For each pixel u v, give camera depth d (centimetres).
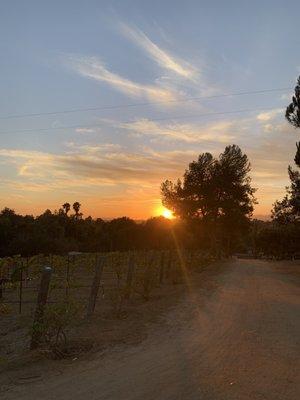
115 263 2473
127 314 1285
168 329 1093
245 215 6412
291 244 8131
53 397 603
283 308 1508
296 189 3856
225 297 1812
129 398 597
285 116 3378
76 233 10250
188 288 2123
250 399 598
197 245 6744
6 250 6694
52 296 1745
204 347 904
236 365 767
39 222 7919
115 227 10344
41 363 777
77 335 985
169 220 7081
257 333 1056
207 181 5938
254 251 12306
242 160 6022
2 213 7750
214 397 602
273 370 739
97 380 678
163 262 2355
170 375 705
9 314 1430
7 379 690
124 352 854
